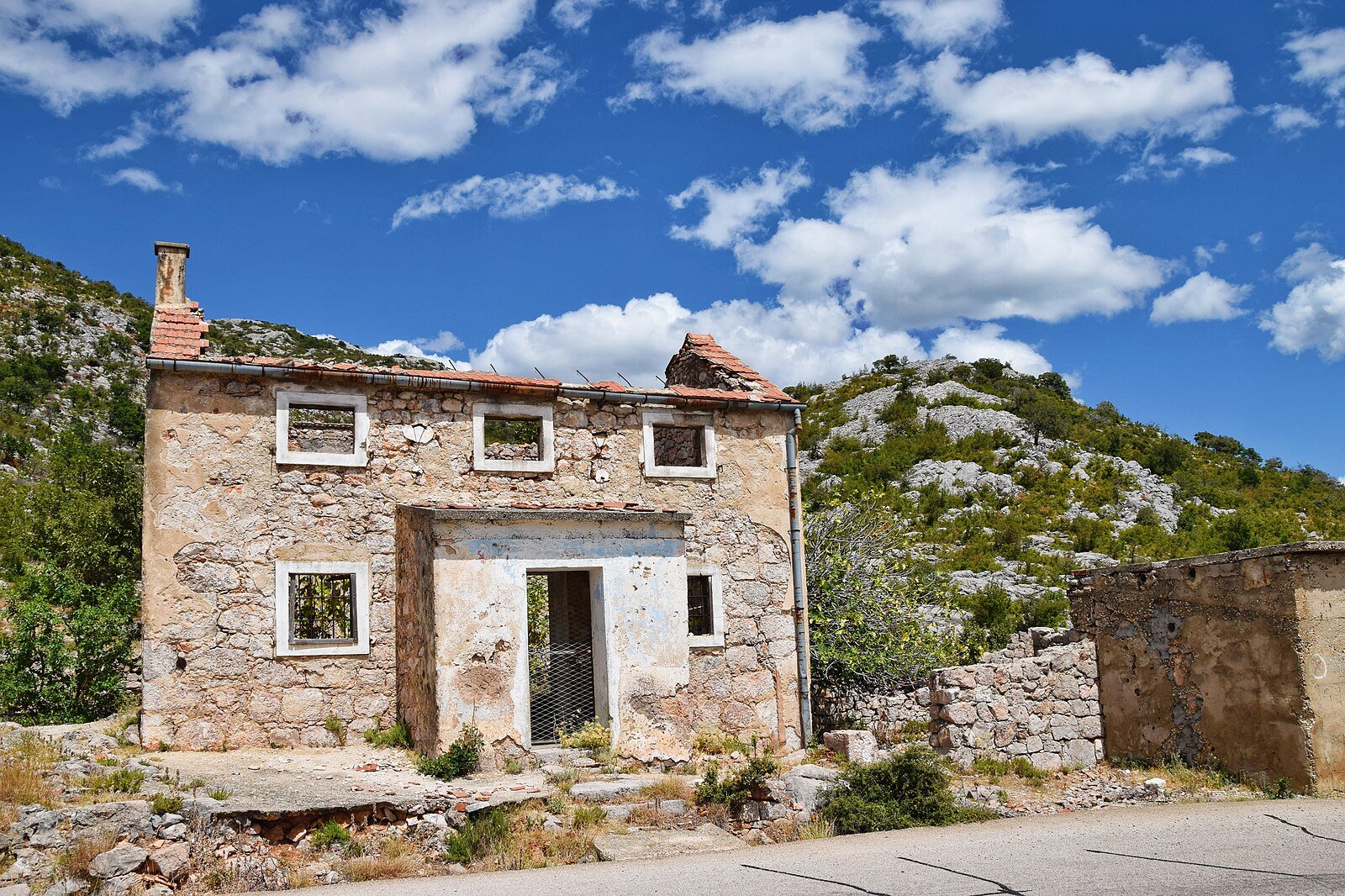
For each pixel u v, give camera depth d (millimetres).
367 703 13992
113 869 7941
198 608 13289
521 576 13250
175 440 13469
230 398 13805
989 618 25250
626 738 13445
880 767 10984
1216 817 9680
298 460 14023
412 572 13609
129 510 23156
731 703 15562
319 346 71750
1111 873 7383
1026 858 8047
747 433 16594
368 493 14359
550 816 10430
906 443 56219
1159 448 54656
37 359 63125
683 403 16031
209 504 13523
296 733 13555
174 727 12984
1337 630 11469
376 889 7793
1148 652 13469
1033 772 12820
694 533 15930
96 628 16203
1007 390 70188
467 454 14938
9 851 7957
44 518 23625
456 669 12586
